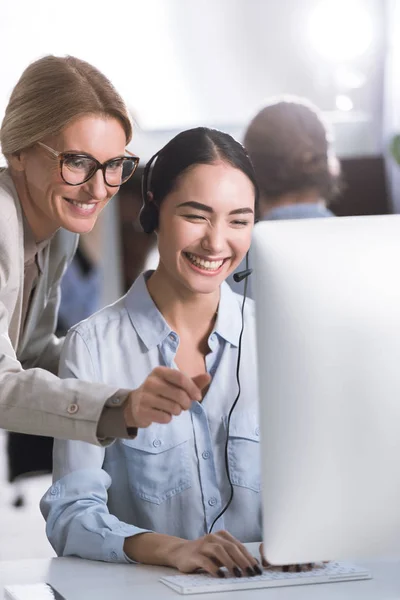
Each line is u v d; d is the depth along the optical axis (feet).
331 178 12.42
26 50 21.21
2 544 14.08
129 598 5.41
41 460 16.39
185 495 6.97
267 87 22.33
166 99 22.09
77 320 18.60
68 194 6.98
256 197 7.07
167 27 21.86
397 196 21.04
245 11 22.11
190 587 5.47
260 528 7.10
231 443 7.09
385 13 21.86
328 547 5.17
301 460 5.07
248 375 7.23
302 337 5.02
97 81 6.98
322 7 21.99
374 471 5.09
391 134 21.22
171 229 6.90
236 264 7.02
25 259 7.61
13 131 7.02
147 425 5.49
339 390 5.03
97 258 18.61
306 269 5.03
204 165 6.81
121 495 7.04
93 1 21.42
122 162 7.07
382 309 5.04
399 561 6.17
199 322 7.21
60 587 5.70
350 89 22.02
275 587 5.59
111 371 7.12
